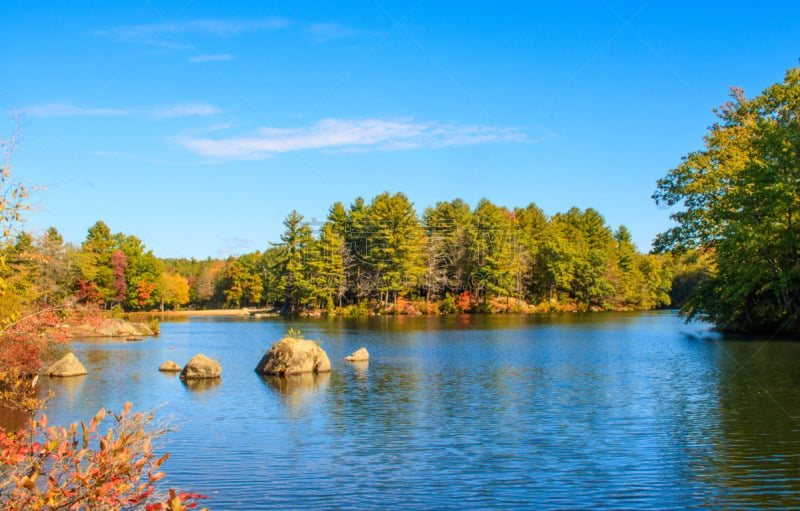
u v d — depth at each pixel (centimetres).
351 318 8238
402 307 9075
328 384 2417
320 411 1881
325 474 1255
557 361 3103
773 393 2073
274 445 1477
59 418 1783
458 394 2159
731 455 1356
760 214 3819
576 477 1223
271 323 7169
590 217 12281
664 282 11206
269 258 11944
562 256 9738
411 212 9275
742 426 1614
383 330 5622
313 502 1098
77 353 3722
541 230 11144
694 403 1928
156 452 1407
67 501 602
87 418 1781
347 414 1834
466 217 10631
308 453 1406
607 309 10344
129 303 10175
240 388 2331
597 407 1894
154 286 10400
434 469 1284
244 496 1127
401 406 1952
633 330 5331
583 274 9944
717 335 4538
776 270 3950
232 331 5794
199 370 2609
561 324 6341
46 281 4794
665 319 7294
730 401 1950
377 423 1709
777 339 4031
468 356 3378
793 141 3603
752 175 3734
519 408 1897
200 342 4553
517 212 12225
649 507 1066
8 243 868
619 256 11056
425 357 3353
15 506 591
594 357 3262
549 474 1243
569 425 1659
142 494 620
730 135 4522
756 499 1094
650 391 2161
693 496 1113
